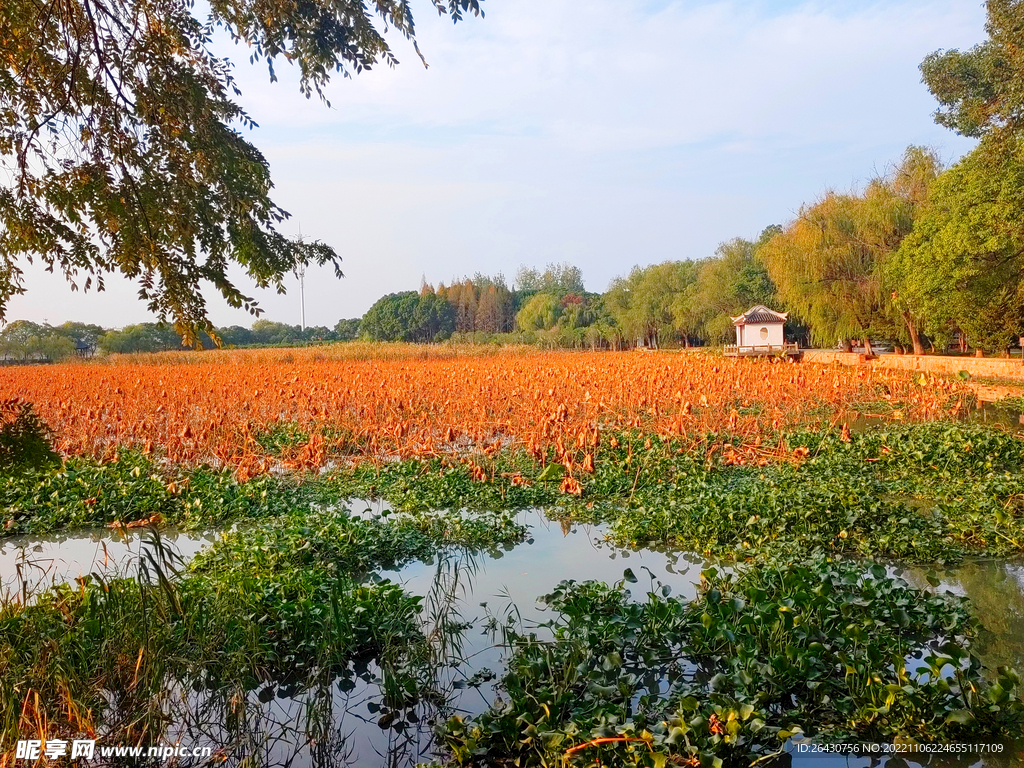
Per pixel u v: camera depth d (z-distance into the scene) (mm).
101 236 6238
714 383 21688
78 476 12492
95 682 5109
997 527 9109
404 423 16094
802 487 10695
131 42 6043
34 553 9711
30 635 5578
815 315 40156
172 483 11711
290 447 15438
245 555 8430
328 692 5359
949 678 5250
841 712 5094
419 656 5992
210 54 6461
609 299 81188
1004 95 20859
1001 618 6863
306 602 6676
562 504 11547
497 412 18641
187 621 5824
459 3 5629
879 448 13953
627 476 12625
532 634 6426
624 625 6352
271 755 5012
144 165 6102
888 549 8695
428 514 11039
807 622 6027
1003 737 4801
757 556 8414
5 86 6047
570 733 4602
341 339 102375
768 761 4672
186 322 6430
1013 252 23875
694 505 10148
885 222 36062
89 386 24562
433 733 5172
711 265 65688
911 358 34000
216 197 6227
